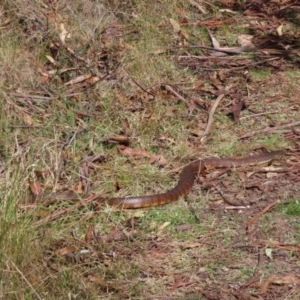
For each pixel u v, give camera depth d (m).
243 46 16.02
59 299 8.82
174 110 13.54
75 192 10.83
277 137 13.01
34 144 11.67
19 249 9.01
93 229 10.25
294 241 10.28
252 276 9.59
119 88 13.80
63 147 11.93
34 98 12.91
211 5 17.28
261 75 15.01
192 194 11.48
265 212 10.95
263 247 10.16
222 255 10.01
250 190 11.59
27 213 9.86
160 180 11.71
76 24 14.76
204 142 12.86
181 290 9.36
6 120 12.04
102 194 11.12
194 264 9.83
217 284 9.46
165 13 16.22
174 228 10.58
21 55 13.49
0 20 14.02
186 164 12.23
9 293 8.53
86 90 13.50
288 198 11.30
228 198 11.35
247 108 13.94
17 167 10.41
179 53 15.46
